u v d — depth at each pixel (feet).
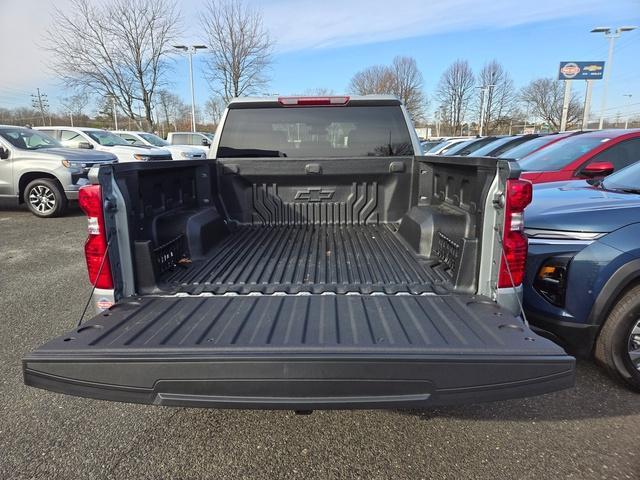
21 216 32.53
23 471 7.44
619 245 9.32
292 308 7.62
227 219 13.37
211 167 12.75
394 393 5.87
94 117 147.23
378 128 13.28
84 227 28.48
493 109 205.26
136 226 8.50
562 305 9.73
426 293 8.38
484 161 8.07
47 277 18.31
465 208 9.21
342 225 13.46
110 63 92.84
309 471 7.44
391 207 13.28
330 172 12.96
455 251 9.12
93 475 7.36
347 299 8.06
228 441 8.22
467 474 7.34
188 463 7.64
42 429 8.57
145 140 55.62
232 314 7.34
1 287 17.01
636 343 9.40
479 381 5.86
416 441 8.20
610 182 13.34
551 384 5.94
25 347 11.96
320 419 8.87
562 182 15.01
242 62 102.12
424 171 12.50
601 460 7.64
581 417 8.86
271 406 5.91
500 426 8.61
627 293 9.39
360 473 7.39
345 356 5.81
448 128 215.72
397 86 186.80
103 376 5.92
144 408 9.29
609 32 98.02
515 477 7.25
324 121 13.23
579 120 185.16
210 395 5.93
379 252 11.04
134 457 7.79
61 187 31.01
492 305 7.68
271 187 13.29
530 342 6.24
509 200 7.51
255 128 13.29
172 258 9.77
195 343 6.23
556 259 9.82
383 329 6.70
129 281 8.20
